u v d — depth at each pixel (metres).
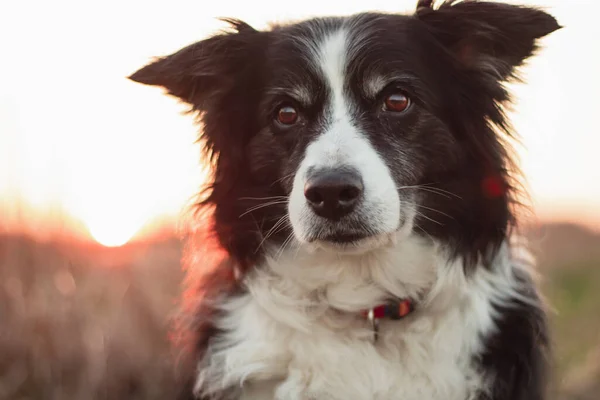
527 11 0.50
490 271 0.51
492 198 0.51
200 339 0.52
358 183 0.46
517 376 0.49
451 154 0.51
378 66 0.51
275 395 0.49
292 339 0.49
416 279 0.50
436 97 0.52
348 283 0.50
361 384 0.48
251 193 0.53
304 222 0.47
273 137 0.53
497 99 0.53
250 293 0.52
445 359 0.49
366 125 0.50
